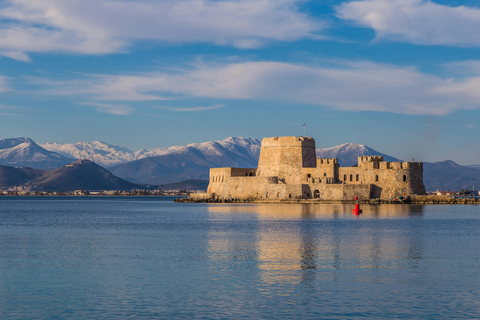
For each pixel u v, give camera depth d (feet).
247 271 179.42
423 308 135.13
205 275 172.86
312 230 320.50
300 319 126.82
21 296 147.02
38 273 177.47
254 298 144.36
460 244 248.32
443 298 143.84
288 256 211.20
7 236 296.51
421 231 312.50
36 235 302.45
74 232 321.32
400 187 627.46
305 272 177.17
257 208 572.92
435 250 227.61
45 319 127.13
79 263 196.44
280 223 374.84
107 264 193.98
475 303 139.23
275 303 139.54
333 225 355.77
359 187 621.72
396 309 134.21
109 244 253.85
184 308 135.33
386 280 164.45
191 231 320.29
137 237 286.66
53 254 219.82
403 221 390.42
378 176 629.10
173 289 154.10
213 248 236.43
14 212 608.60
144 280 165.68
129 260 202.59
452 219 409.90
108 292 150.92
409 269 181.98
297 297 145.07
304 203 638.94
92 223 403.95
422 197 630.74
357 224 363.56
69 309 134.72
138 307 136.36
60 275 174.09
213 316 128.98
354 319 126.93
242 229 330.75
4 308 135.74
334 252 222.07
